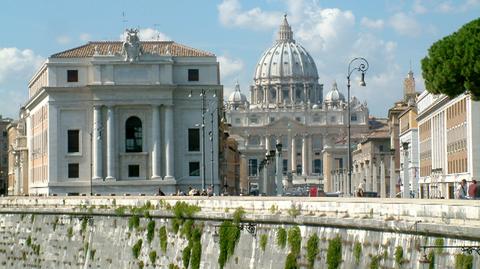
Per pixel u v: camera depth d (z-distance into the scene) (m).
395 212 68.31
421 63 94.50
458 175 163.88
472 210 58.78
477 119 153.12
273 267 85.31
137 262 116.31
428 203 63.88
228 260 93.69
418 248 63.59
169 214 108.56
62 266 135.12
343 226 73.88
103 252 125.69
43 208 139.75
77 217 132.62
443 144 183.50
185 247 104.56
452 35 92.06
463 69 88.75
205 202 101.44
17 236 146.25
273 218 85.19
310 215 80.62
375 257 69.38
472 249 56.50
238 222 92.19
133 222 118.19
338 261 74.62
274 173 190.12
